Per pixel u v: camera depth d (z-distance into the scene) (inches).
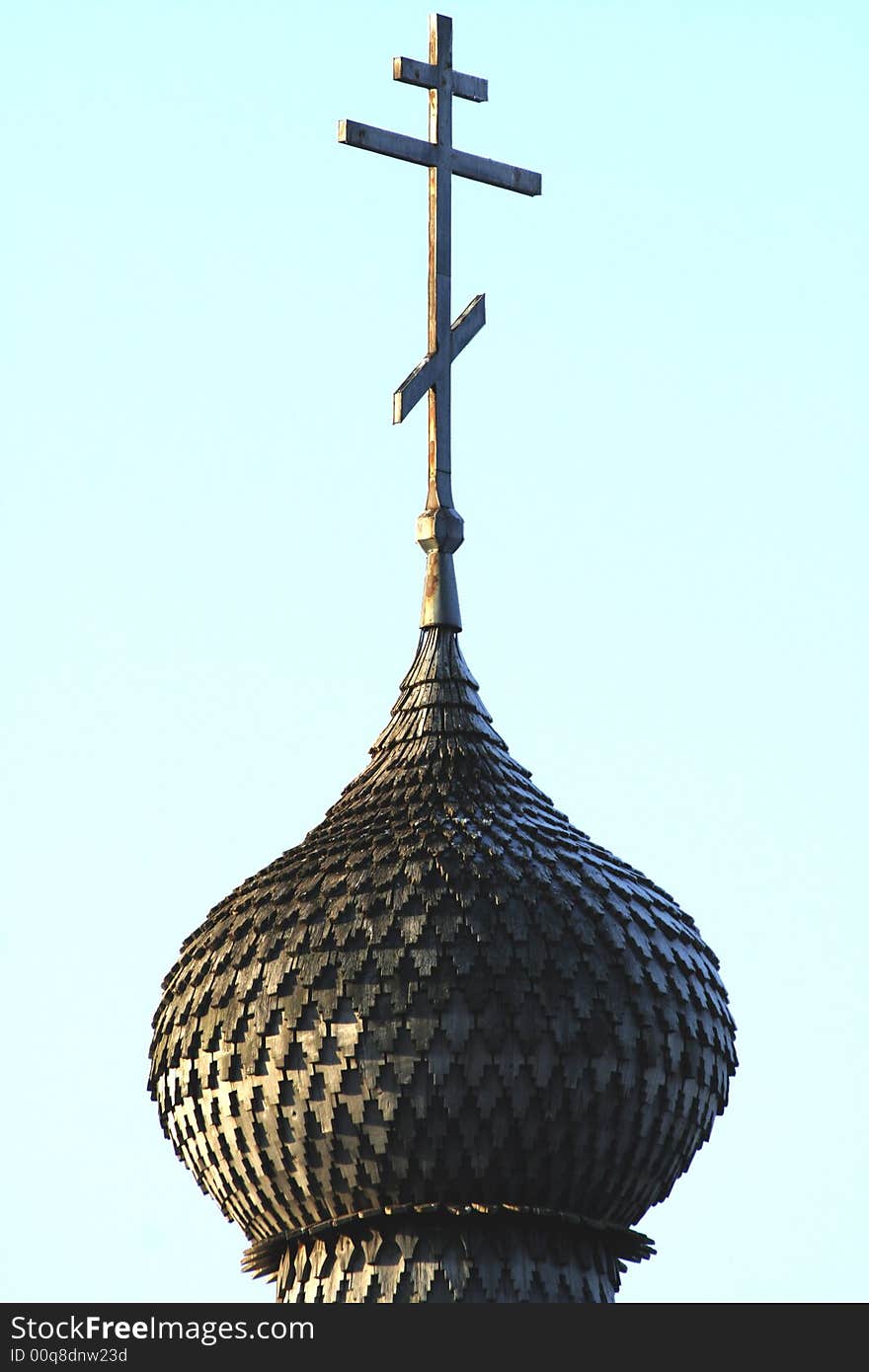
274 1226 4704.7
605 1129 4613.7
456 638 4916.3
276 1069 4608.8
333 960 4596.5
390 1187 4603.8
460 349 5039.4
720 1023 4753.9
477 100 5172.2
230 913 4741.6
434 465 4977.9
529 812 4756.4
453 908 4601.4
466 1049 4557.1
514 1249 4608.8
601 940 4635.8
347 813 4781.0
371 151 5068.9
